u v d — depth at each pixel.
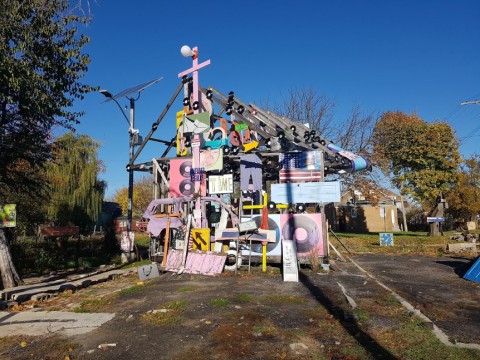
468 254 16.67
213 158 14.41
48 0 11.09
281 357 4.56
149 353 4.81
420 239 24.83
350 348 4.76
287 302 7.32
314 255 11.87
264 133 14.88
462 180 33.78
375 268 12.36
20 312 7.51
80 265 15.11
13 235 17.16
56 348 5.14
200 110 15.60
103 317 6.69
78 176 35.25
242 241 12.06
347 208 45.53
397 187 34.53
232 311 6.64
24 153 12.62
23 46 10.48
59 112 11.64
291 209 13.56
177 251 12.24
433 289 8.65
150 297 8.13
